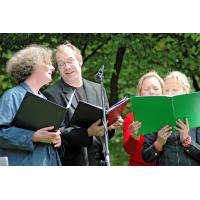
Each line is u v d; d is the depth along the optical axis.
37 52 9.84
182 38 18.03
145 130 9.92
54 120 9.54
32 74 9.78
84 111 10.06
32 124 9.48
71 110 10.66
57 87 10.88
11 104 9.52
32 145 9.41
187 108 9.91
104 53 18.86
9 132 9.35
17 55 9.88
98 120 10.16
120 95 20.06
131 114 10.52
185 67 18.03
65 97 10.77
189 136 9.93
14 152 9.50
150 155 9.98
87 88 11.01
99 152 10.76
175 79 10.44
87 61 18.84
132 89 20.00
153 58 18.33
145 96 9.88
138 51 18.14
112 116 10.23
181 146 10.05
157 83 10.49
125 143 10.24
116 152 22.52
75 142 10.25
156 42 18.20
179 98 9.87
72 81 10.86
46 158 9.59
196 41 17.59
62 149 10.30
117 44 18.20
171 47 18.14
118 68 18.23
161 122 9.90
